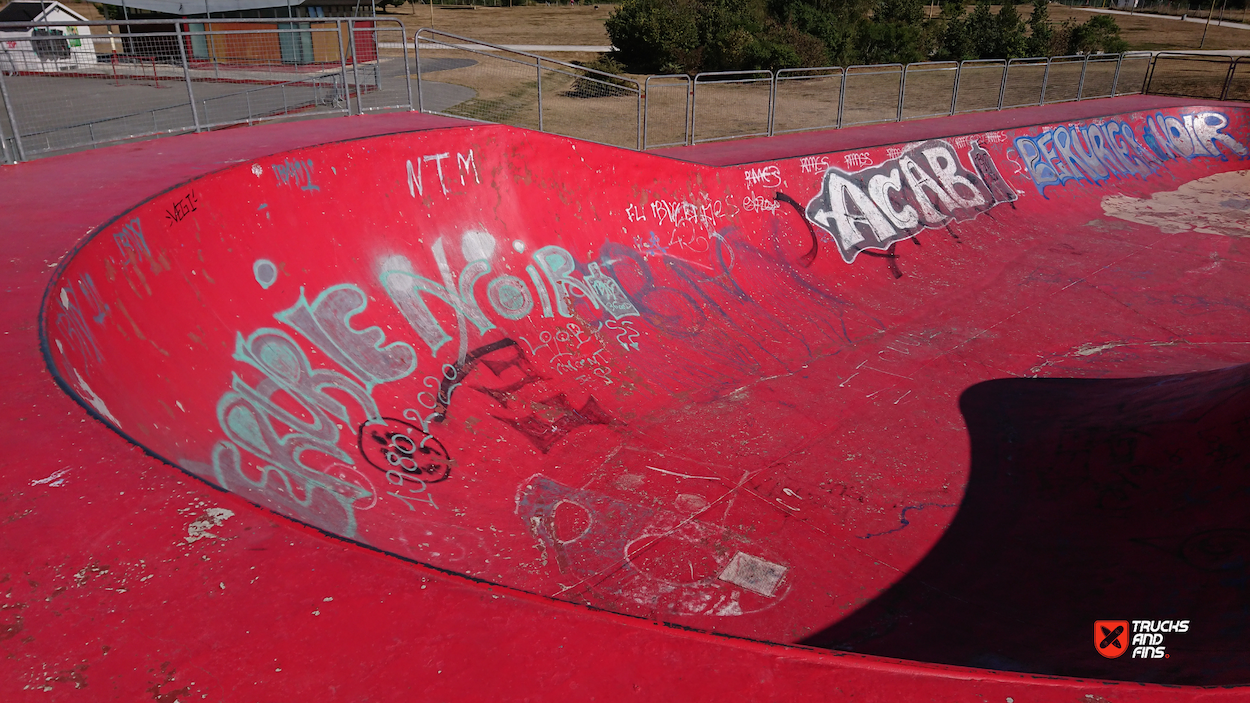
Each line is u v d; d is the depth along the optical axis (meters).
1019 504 7.20
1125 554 6.05
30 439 2.85
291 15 22.59
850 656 2.15
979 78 26.89
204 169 7.17
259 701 1.87
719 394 9.16
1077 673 4.27
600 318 9.62
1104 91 25.09
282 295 6.68
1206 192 17.86
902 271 12.99
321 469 5.35
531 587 5.44
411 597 2.25
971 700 2.03
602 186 10.42
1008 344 11.00
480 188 9.21
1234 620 4.80
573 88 23.02
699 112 20.59
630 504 6.91
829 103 22.39
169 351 5.04
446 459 6.66
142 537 2.40
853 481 7.64
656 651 2.11
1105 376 10.12
